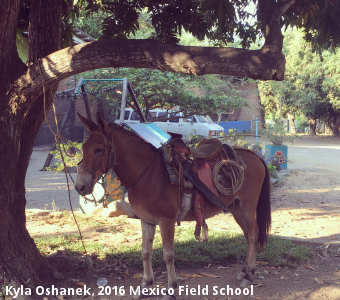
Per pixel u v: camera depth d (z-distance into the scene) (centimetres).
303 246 553
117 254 500
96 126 374
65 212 738
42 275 421
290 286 420
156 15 583
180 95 1684
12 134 397
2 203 390
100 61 354
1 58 385
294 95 3195
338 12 496
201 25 586
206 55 332
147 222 402
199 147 452
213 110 1794
